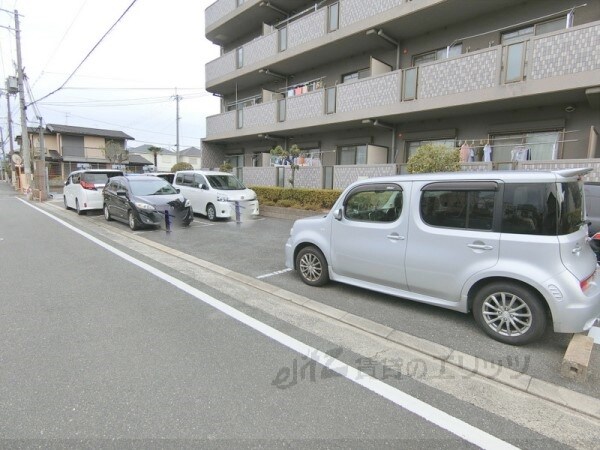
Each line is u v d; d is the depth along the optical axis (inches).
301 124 537.0
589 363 128.4
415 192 164.6
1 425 92.7
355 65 533.0
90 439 88.4
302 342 141.9
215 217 469.4
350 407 102.8
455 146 417.7
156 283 213.5
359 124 492.1
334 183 487.5
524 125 366.9
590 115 329.7
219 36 740.7
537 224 134.4
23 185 1077.8
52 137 1459.2
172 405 101.8
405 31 442.6
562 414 101.8
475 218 148.2
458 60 362.6
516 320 139.3
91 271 236.5
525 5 365.4
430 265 159.0
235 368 121.8
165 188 439.8
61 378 113.9
